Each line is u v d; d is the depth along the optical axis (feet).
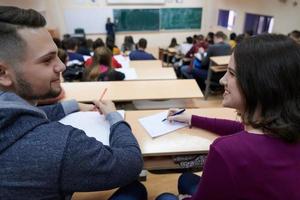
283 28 16.83
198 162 3.79
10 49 1.88
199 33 28.25
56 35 21.09
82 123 3.54
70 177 1.88
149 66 11.16
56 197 1.91
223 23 25.77
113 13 26.03
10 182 1.73
